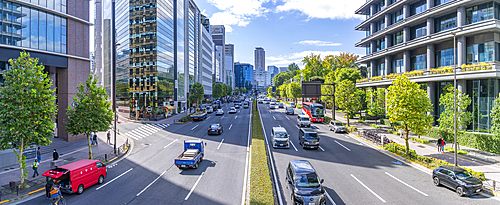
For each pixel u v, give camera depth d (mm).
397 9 44531
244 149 27625
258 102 119562
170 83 74188
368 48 56625
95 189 16578
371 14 51688
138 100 66500
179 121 52906
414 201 14312
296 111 72500
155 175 19219
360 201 14266
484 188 15898
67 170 15398
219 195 15297
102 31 90625
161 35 67688
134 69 67062
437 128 31672
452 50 35156
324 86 67250
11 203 14430
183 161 19781
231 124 47781
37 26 29281
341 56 96312
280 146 27562
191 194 15492
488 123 30234
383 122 44969
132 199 14883
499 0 30344
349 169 20250
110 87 81688
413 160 21859
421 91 23953
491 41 30781
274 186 16609
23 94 16703
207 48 128000
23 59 17469
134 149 28719
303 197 12859
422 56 40156
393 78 41969
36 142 17531
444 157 23656
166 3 71500
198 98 81562
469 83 32500
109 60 83125
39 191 16250
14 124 16250
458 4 32312
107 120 23328
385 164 21719
